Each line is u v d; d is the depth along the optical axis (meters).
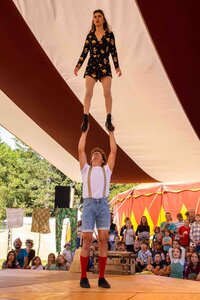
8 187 33.16
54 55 7.27
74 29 6.55
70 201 12.77
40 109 9.67
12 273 6.28
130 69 7.52
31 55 7.36
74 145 11.61
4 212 32.62
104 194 4.52
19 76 8.24
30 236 21.00
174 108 8.73
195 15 5.57
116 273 6.20
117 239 12.47
